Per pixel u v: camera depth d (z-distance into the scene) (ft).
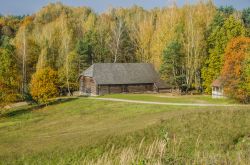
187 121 134.41
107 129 158.40
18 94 328.49
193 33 351.46
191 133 120.88
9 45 418.72
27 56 425.28
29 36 514.27
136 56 435.94
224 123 128.88
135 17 549.95
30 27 624.18
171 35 380.17
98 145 118.62
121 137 125.08
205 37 368.48
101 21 560.20
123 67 351.67
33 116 259.39
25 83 378.12
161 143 51.78
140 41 431.84
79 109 260.01
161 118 149.59
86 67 390.01
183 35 368.07
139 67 355.56
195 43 345.92
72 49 444.96
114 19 620.49
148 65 360.28
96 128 180.96
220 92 286.05
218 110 146.41
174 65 339.57
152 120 151.74
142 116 192.95
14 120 251.80
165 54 339.77
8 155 126.52
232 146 98.37
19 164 113.09
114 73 345.51
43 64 405.39
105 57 438.40
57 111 264.52
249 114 138.92
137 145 114.32
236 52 251.80
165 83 348.79
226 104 244.42
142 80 346.33
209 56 332.80
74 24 564.71
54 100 309.83
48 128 212.84
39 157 116.37
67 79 372.99
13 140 178.50
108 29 501.56
